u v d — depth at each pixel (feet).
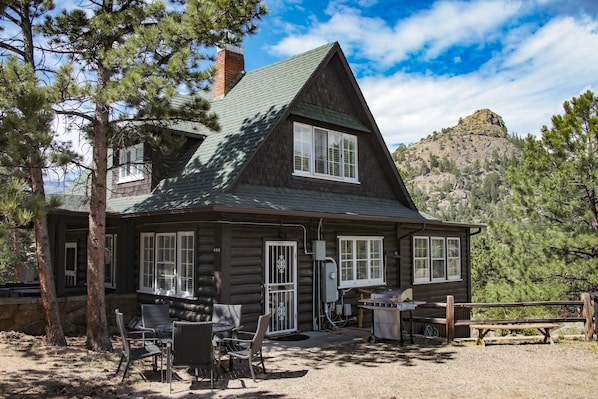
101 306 31.17
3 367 25.18
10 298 35.22
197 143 44.60
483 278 109.70
